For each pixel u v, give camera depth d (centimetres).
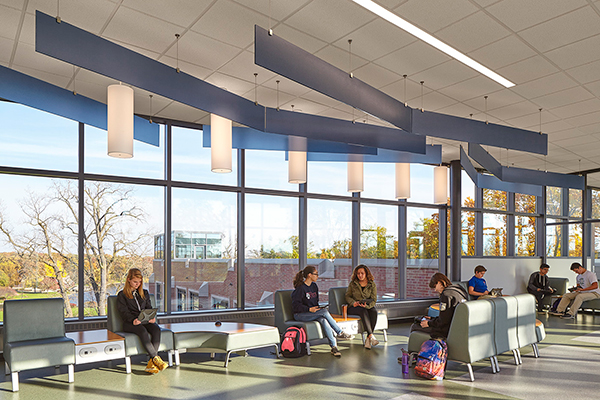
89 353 489
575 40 449
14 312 491
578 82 561
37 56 489
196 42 460
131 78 362
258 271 781
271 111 498
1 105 600
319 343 688
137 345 520
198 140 748
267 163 803
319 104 653
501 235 1124
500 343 522
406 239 977
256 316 743
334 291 738
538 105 649
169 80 390
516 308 554
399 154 738
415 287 988
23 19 410
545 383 473
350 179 734
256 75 546
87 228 650
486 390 449
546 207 1212
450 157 999
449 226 1041
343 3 384
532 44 458
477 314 488
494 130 615
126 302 550
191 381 479
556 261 1205
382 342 699
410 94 607
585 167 1117
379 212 950
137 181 683
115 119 473
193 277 723
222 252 751
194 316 693
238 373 511
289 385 466
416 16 404
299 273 668
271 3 384
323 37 445
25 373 511
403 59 496
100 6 390
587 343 685
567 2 380
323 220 868
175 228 713
